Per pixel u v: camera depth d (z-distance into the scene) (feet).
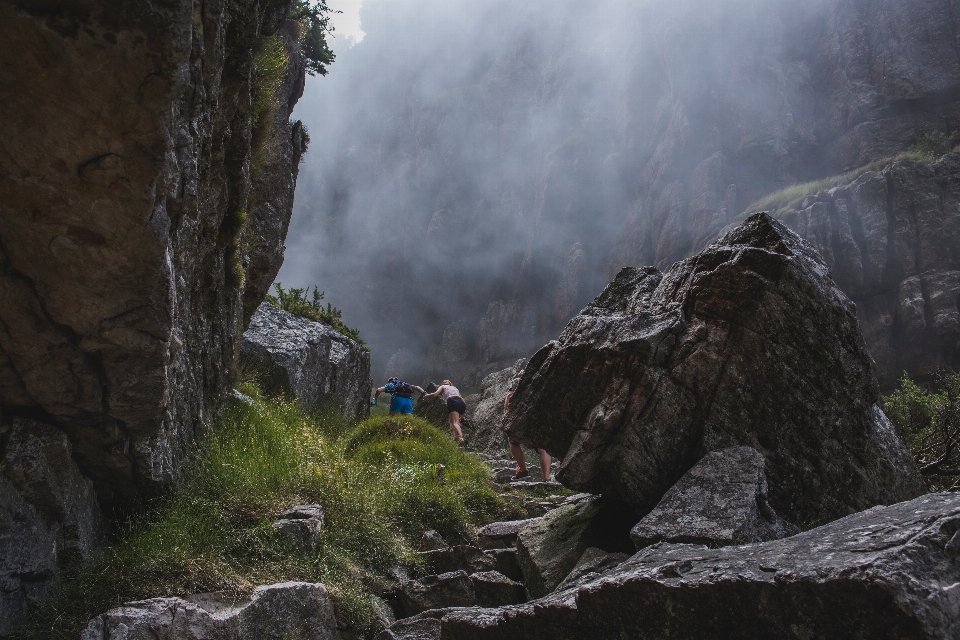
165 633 9.16
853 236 86.22
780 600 6.64
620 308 16.51
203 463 14.38
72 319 9.01
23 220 7.80
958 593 6.15
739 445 13.34
